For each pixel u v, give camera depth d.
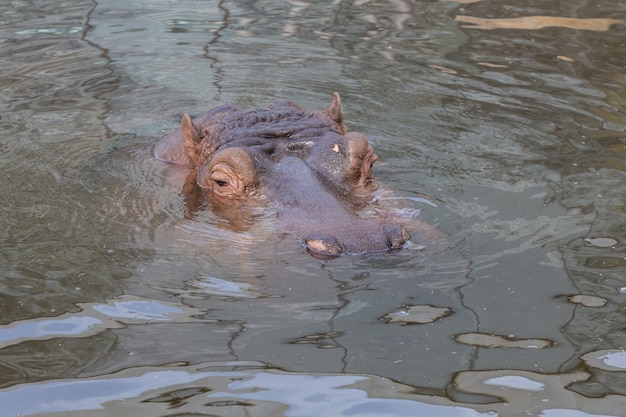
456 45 14.93
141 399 5.64
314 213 7.97
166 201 8.86
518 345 6.23
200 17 16.66
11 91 12.66
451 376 5.86
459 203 8.77
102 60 14.15
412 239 7.74
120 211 8.66
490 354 6.12
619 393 5.66
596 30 15.63
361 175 8.85
